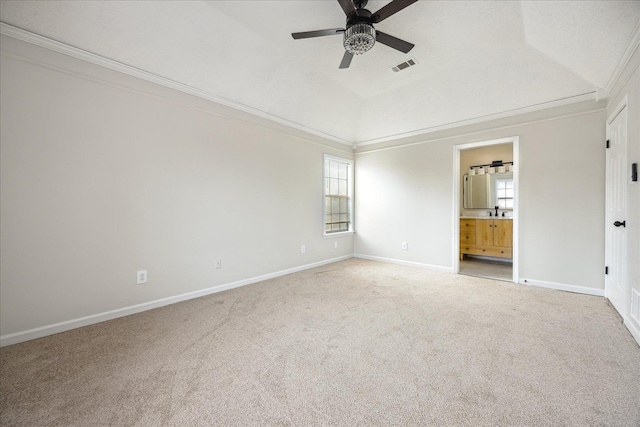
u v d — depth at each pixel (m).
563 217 3.22
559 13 2.08
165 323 2.38
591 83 2.85
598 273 3.03
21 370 1.69
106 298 2.44
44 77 2.11
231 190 3.38
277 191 3.94
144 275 2.67
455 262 4.12
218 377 1.63
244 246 3.53
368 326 2.31
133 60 2.49
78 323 2.29
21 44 2.01
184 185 2.95
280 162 3.98
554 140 3.26
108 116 2.43
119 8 2.12
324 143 4.72
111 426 1.26
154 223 2.73
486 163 5.34
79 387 1.53
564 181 3.21
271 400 1.43
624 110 2.40
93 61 2.33
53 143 2.16
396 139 4.74
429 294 3.14
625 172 2.36
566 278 3.22
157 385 1.55
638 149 2.03
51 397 1.45
